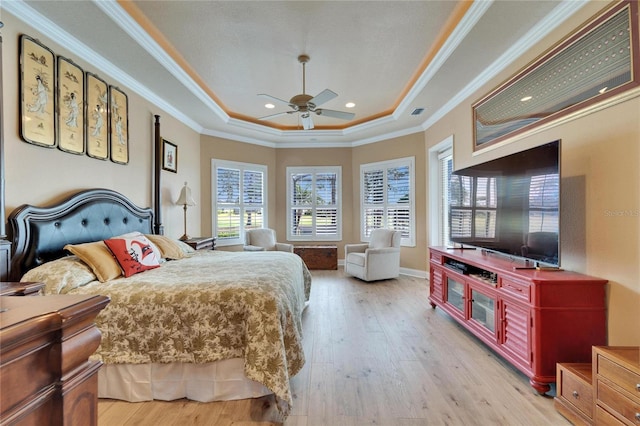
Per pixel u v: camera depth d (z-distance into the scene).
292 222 6.34
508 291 2.12
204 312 1.74
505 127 2.89
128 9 2.31
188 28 2.60
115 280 1.98
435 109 4.30
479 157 3.37
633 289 1.75
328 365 2.21
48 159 2.30
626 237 1.79
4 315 0.55
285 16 2.44
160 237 3.02
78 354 0.62
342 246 6.29
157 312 1.74
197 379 1.79
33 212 2.06
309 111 3.46
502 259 2.62
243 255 3.14
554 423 1.60
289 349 1.79
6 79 2.01
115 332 1.75
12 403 0.50
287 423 1.60
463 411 1.69
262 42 2.83
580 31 2.06
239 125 5.13
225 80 3.66
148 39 2.61
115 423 1.60
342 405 1.75
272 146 6.27
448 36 2.68
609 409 1.41
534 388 1.87
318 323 3.04
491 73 3.05
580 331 1.84
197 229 5.10
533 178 2.19
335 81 3.70
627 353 1.44
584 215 2.05
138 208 3.27
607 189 1.90
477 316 2.62
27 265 2.00
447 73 3.18
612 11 1.85
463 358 2.31
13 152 2.05
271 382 1.58
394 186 5.56
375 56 3.10
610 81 1.87
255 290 1.79
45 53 2.27
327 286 4.55
